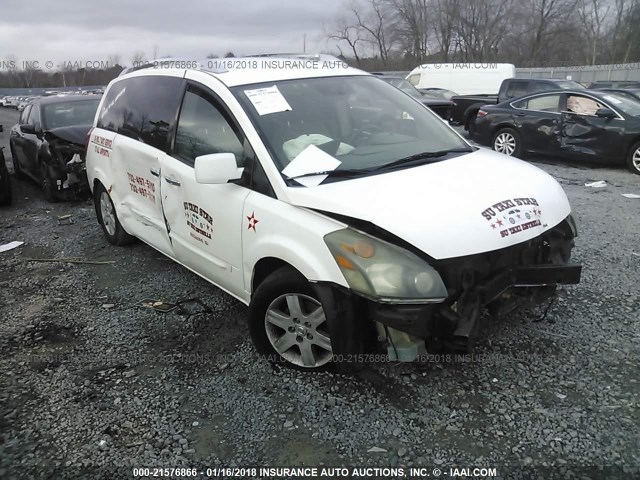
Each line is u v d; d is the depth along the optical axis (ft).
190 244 13.43
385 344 9.78
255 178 11.18
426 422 9.45
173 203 13.75
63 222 23.17
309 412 9.85
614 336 11.91
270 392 10.47
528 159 36.42
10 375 11.48
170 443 9.28
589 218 21.09
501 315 10.40
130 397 10.57
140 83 16.21
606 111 31.42
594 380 10.39
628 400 9.78
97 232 21.36
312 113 12.35
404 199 9.75
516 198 10.31
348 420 9.59
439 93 61.05
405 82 50.47
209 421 9.78
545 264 10.42
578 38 179.93
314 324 10.37
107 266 17.63
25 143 29.71
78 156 26.35
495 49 176.55
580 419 9.34
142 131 15.39
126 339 12.81
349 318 9.48
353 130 12.53
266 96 12.21
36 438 9.52
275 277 10.68
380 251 9.26
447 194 10.00
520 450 8.73
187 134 13.42
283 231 10.36
